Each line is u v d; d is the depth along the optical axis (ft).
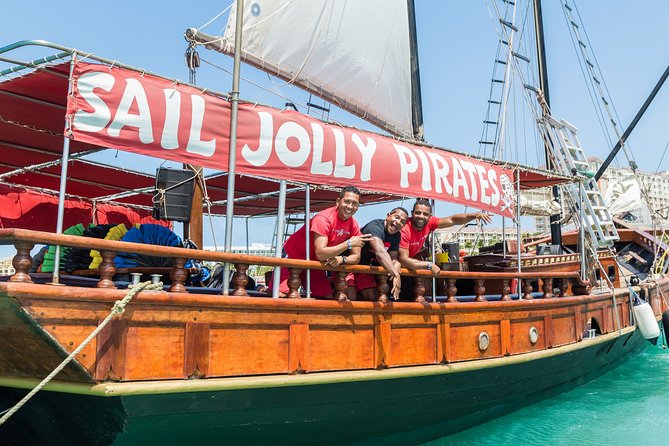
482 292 21.44
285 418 15.87
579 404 26.25
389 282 21.15
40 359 12.82
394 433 19.25
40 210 33.60
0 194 31.78
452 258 28.32
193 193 22.57
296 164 17.46
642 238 47.57
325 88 29.63
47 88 17.84
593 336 28.32
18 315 11.74
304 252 17.65
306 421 16.37
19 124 21.27
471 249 40.27
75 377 12.74
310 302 15.98
